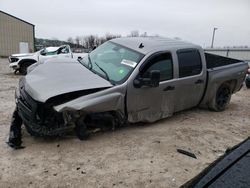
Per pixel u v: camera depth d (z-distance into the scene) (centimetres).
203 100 669
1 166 387
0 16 3388
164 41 604
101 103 463
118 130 538
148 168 403
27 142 465
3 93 873
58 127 449
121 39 625
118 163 412
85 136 479
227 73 700
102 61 566
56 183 355
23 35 3659
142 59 523
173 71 567
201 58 633
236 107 811
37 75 505
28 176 367
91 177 372
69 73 500
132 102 509
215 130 581
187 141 509
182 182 372
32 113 431
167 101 568
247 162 215
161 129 559
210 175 209
